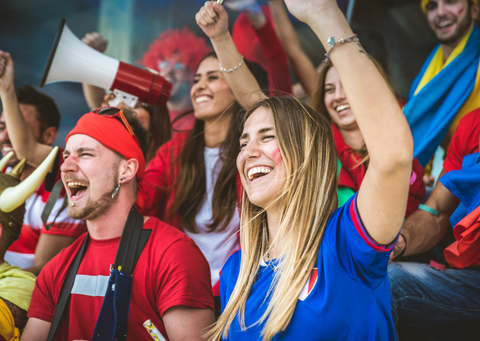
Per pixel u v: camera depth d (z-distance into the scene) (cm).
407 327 194
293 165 125
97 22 346
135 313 156
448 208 208
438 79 238
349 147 230
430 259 205
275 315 111
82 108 326
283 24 294
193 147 257
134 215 175
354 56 100
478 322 185
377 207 100
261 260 135
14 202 201
